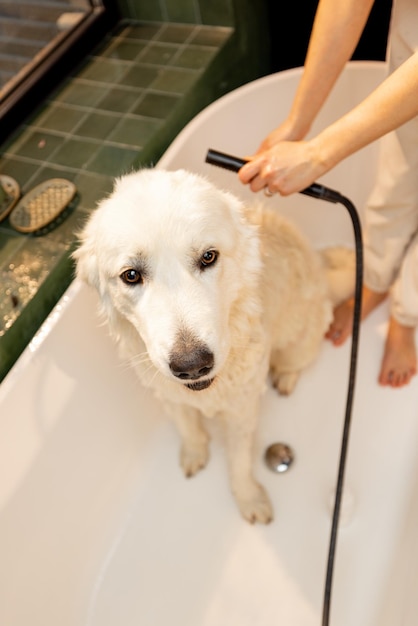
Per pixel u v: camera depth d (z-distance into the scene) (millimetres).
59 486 1463
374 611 1412
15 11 2025
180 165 1707
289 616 1457
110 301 1246
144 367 1369
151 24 2295
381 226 1674
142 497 1695
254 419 1500
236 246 1195
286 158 1227
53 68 2102
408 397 1779
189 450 1701
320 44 1339
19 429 1360
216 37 2172
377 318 1959
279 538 1579
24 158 1901
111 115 1980
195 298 1067
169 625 1479
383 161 1552
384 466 1652
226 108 1801
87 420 1530
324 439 1742
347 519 1554
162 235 1049
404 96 1060
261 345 1356
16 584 1348
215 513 1644
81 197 1754
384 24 2367
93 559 1584
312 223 2102
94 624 1503
